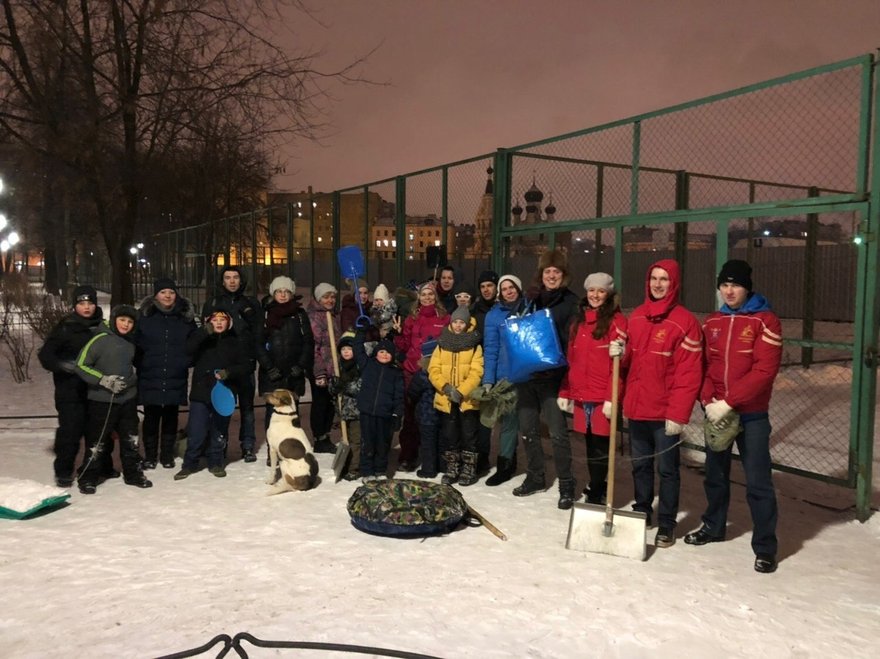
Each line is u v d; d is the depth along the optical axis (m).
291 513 5.18
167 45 14.15
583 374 5.05
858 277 5.06
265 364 6.47
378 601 3.71
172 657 2.63
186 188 19.72
